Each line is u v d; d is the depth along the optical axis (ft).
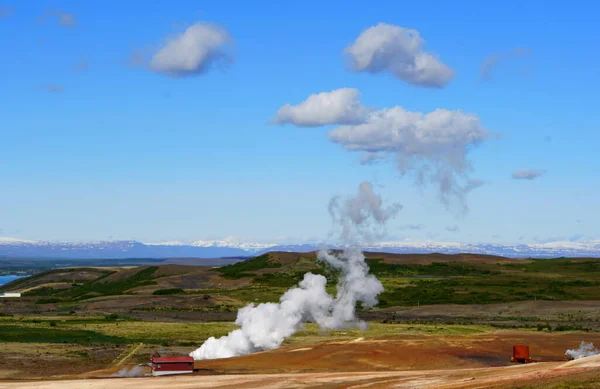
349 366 330.95
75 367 343.87
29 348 405.80
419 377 277.23
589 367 254.06
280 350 377.71
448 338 396.78
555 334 421.18
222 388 269.23
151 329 513.04
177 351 407.64
